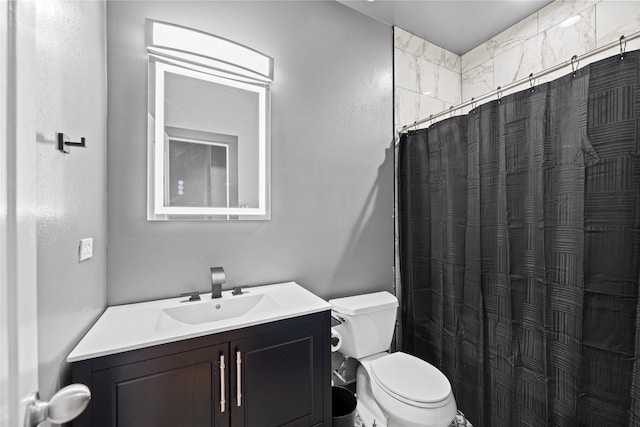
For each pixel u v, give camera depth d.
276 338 1.20
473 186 1.69
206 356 1.05
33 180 0.45
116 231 1.31
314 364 1.29
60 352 0.82
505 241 1.52
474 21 2.12
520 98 1.46
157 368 0.97
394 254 2.21
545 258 1.37
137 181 1.35
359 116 2.03
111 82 1.30
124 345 0.93
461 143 1.78
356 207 2.02
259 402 1.16
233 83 1.58
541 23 1.97
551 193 1.34
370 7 1.99
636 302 1.09
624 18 1.58
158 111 1.40
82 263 1.00
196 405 1.03
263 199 1.66
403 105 2.23
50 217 0.77
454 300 1.82
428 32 2.26
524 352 1.46
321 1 1.88
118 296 1.31
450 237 1.84
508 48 2.18
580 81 1.23
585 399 1.22
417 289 2.07
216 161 1.54
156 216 1.39
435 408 1.30
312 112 1.84
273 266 1.70
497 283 1.57
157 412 0.97
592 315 1.20
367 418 1.67
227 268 1.57
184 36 1.45
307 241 1.82
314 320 1.30
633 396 1.10
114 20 1.31
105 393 0.90
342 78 1.96
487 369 1.62
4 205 0.38
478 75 2.40
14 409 0.39
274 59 1.70
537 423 1.39
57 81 0.81
